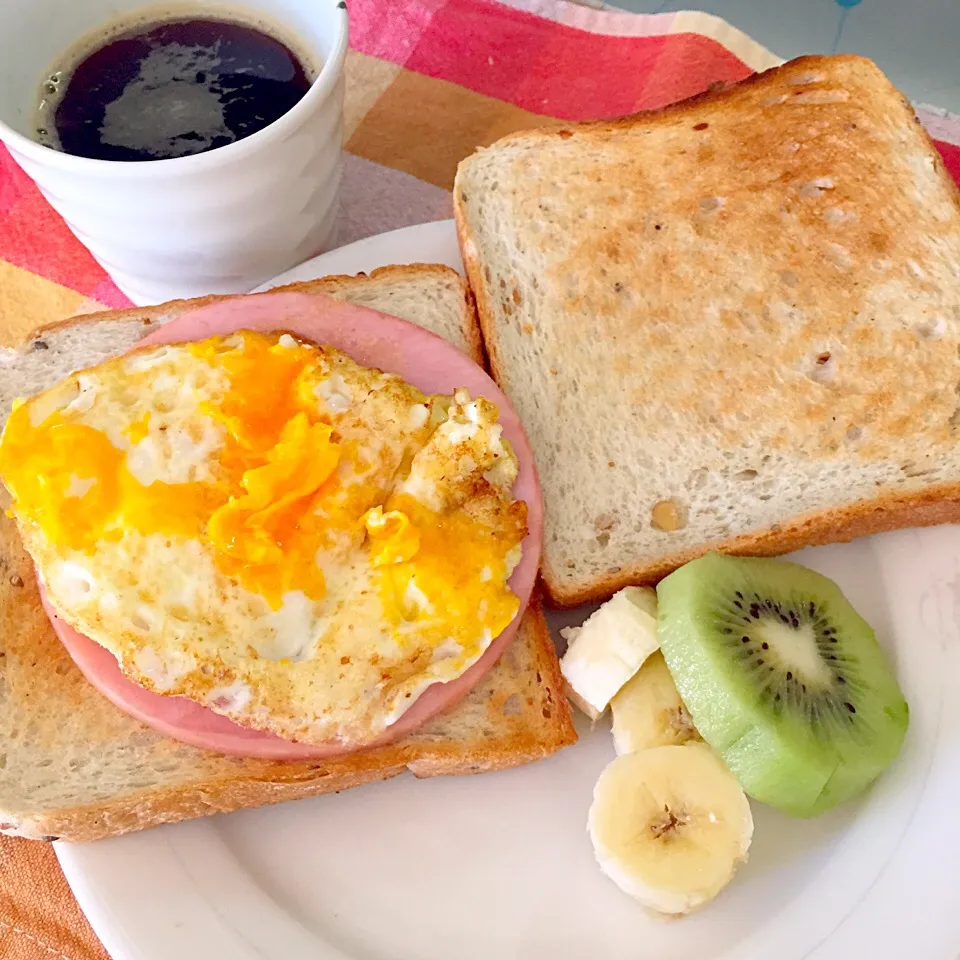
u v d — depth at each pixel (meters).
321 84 0.25
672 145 0.29
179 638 0.22
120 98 0.26
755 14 0.36
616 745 0.24
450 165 0.34
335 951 0.22
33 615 0.24
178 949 0.22
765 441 0.26
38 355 0.26
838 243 0.27
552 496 0.26
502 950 0.23
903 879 0.23
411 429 0.23
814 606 0.25
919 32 0.36
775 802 0.23
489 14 0.36
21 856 0.24
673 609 0.24
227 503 0.22
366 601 0.22
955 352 0.26
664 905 0.22
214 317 0.25
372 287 0.28
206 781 0.23
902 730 0.24
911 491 0.26
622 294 0.27
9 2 0.25
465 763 0.24
